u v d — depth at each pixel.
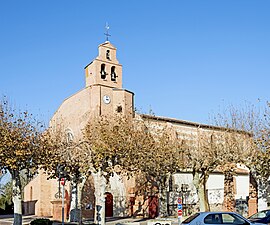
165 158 35.97
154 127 42.25
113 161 33.22
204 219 20.98
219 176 53.06
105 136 32.81
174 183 48.75
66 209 46.47
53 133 40.44
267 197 38.91
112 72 51.31
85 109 49.47
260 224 21.20
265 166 34.03
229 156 36.59
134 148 33.78
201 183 37.34
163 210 39.88
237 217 21.08
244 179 54.84
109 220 42.03
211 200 51.19
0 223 43.81
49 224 32.31
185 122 50.75
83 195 45.66
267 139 33.44
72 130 51.19
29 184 56.91
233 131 37.38
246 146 36.31
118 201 47.12
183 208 48.56
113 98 50.03
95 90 48.97
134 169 35.66
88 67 51.34
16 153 27.05
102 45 51.28
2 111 28.81
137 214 45.25
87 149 33.59
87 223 37.19
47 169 32.47
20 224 28.86
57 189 51.28
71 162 33.28
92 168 32.94
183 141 39.75
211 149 37.16
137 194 45.97
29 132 29.27
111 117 41.44
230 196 50.53
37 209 53.62
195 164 37.25
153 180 45.91
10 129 28.39
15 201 29.02
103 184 33.00
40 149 29.88
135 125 39.12
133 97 51.44
